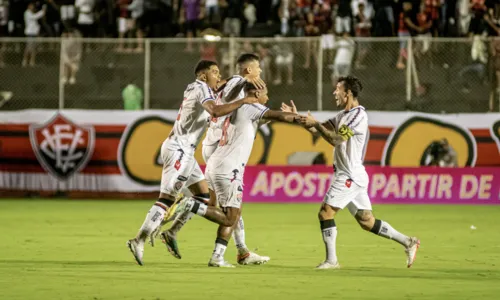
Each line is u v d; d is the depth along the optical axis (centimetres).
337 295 1597
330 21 4859
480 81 4509
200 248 2436
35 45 4881
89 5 5072
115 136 4431
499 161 4275
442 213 3766
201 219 3397
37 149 4478
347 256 2266
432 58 4522
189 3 5000
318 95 4288
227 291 1639
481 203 4216
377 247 2488
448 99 4522
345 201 1997
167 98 4809
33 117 4484
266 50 4484
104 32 5084
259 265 2067
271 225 3203
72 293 1608
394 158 4294
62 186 4462
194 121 2078
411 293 1627
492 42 4388
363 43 4553
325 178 4269
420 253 2353
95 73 4888
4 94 4841
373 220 2023
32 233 2873
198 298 1554
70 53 4838
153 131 4409
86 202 4266
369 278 1831
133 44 4897
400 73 4550
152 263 2094
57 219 3403
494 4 4769
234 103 1948
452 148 4288
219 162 1994
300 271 1952
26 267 2000
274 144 4341
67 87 4862
